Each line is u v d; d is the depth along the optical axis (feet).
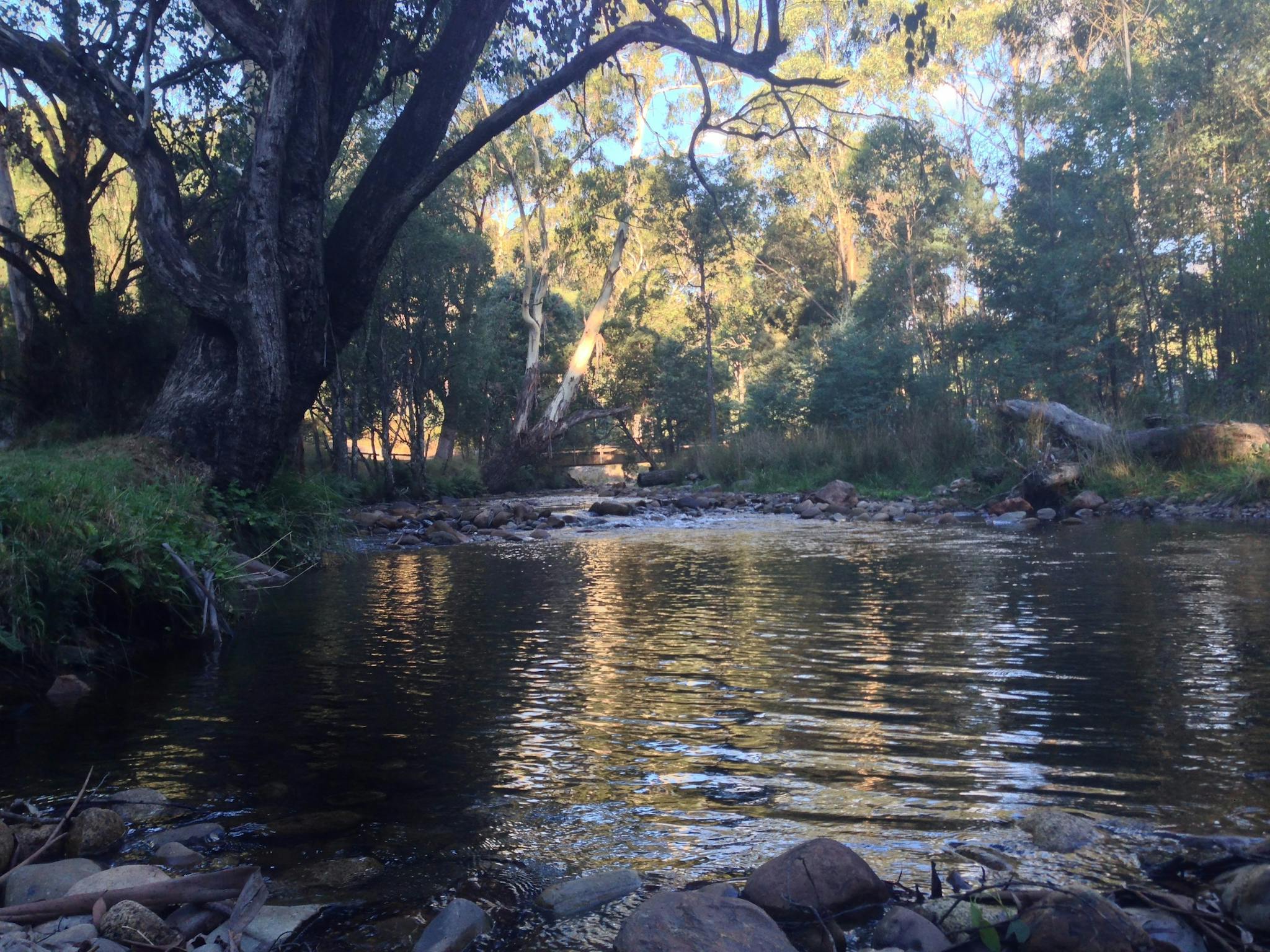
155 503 20.44
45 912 6.68
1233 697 11.57
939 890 6.41
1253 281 56.75
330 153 34.81
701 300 125.08
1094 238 74.59
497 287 117.29
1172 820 7.75
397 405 82.23
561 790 9.08
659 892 6.34
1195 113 73.97
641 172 103.60
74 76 30.96
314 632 18.53
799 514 52.95
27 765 10.26
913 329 106.11
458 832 8.09
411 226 73.05
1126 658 13.97
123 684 14.28
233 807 8.86
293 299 32.86
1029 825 7.73
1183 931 5.93
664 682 13.48
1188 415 52.75
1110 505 43.70
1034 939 5.73
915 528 41.63
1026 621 17.34
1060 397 69.97
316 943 6.29
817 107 99.04
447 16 41.81
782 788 8.88
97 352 45.98
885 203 117.60
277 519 31.65
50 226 54.39
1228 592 19.89
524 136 104.68
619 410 107.96
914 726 10.79
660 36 36.14
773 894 6.49
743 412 101.04
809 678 13.42
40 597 15.08
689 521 50.26
